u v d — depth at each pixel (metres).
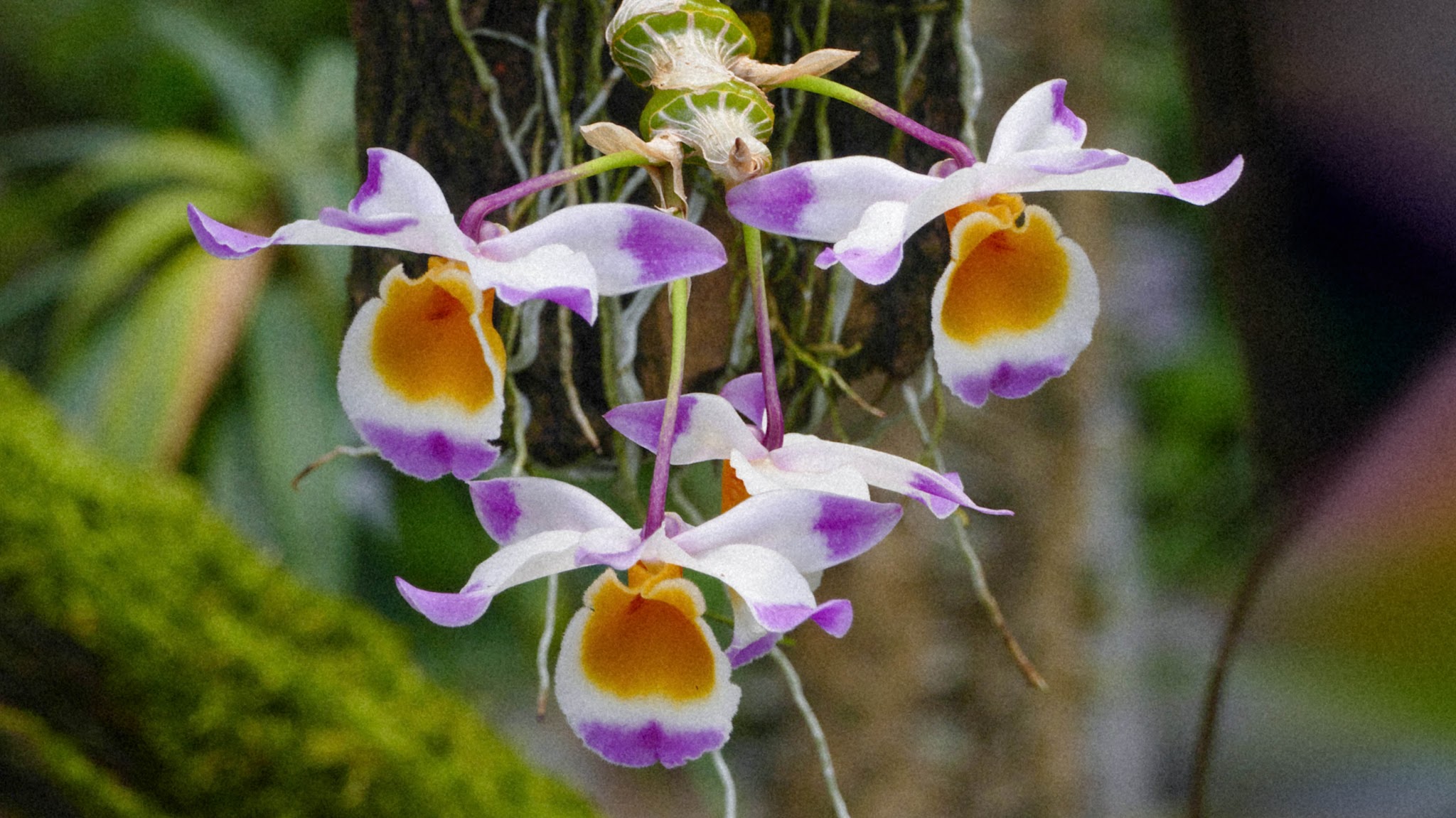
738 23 0.55
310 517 1.10
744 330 0.59
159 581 0.68
